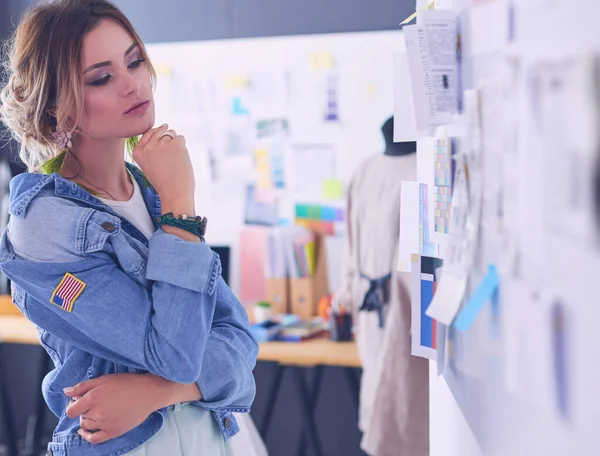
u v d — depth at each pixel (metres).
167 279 1.17
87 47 1.18
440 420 1.17
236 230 3.99
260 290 3.96
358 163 3.81
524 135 0.63
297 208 3.89
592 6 0.47
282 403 3.94
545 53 0.56
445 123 0.93
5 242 1.21
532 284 0.62
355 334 3.32
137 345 1.15
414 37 0.91
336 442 3.87
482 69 0.78
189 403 1.28
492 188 0.75
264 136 3.93
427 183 1.11
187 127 4.04
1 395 4.09
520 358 0.67
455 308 0.89
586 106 0.48
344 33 3.80
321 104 3.84
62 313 1.17
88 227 1.16
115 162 1.31
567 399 0.54
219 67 3.98
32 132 1.26
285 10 3.87
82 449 1.20
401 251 1.23
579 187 0.50
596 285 0.47
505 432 0.73
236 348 1.32
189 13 4.01
